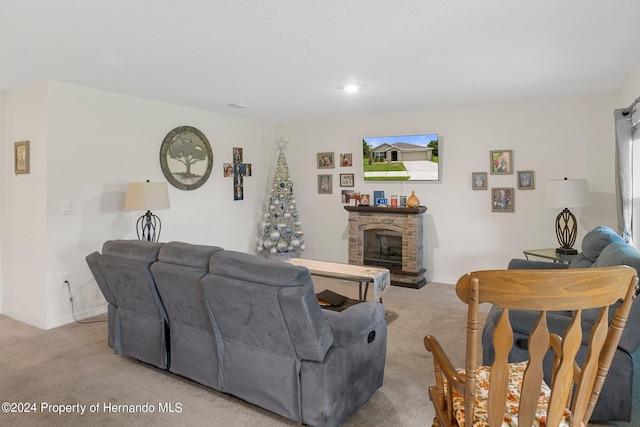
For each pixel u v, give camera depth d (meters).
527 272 1.20
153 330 2.79
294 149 6.53
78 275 4.04
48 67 3.39
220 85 4.05
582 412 1.37
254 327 2.19
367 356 2.39
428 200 5.49
